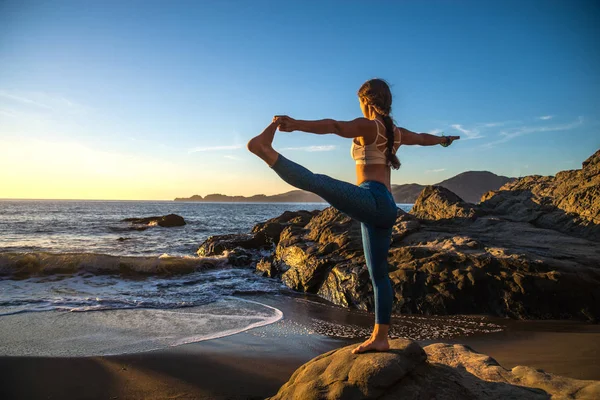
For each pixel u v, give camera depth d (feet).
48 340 20.83
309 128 8.17
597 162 39.70
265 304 30.81
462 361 11.30
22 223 140.05
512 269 28.43
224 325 24.58
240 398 14.71
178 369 17.34
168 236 98.43
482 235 36.60
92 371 16.96
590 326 24.62
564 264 28.02
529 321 25.81
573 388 9.30
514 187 48.42
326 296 33.24
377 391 8.66
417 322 25.61
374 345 9.80
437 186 52.37
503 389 9.31
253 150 7.70
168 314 26.94
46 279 38.09
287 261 41.55
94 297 31.32
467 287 27.99
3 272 39.34
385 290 9.71
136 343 20.63
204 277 41.83
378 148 8.82
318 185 7.94
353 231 40.34
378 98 9.20
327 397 8.87
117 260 43.14
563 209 39.29
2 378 16.12
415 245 35.65
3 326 23.12
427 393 8.82
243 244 57.36
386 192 8.66
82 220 161.99
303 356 19.40
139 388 15.47
